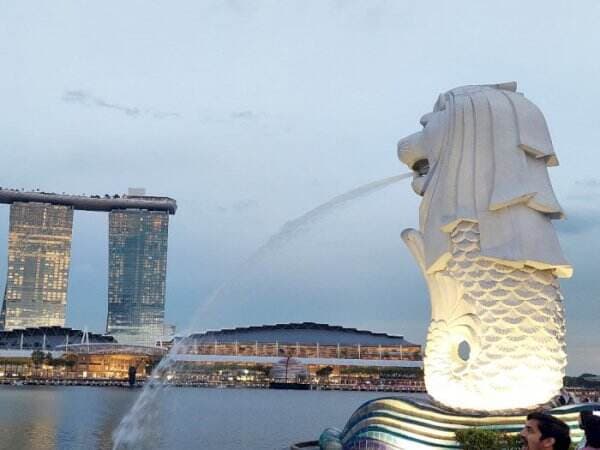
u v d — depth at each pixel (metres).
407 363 125.00
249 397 83.50
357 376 125.81
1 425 36.19
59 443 28.61
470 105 15.59
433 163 15.85
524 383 14.32
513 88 16.33
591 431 4.17
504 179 14.90
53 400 63.03
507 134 15.23
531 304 14.61
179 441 30.05
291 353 127.38
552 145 15.54
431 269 15.33
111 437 31.00
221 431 34.78
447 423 14.29
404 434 14.63
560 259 14.81
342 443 16.11
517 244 14.62
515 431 13.96
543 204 14.90
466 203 15.09
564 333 15.12
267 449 27.48
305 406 63.97
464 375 14.59
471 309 14.73
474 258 14.82
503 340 14.43
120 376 129.50
